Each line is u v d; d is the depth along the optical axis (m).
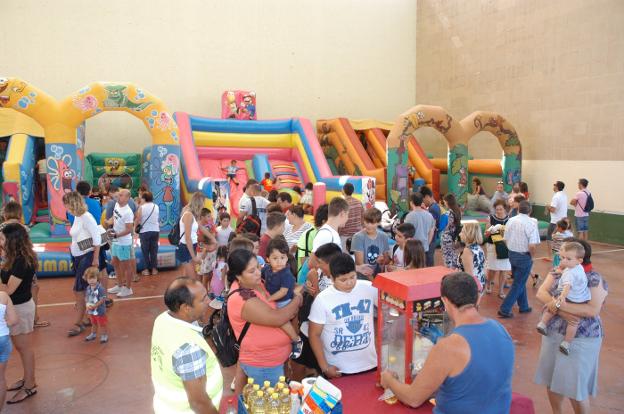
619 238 12.17
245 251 3.30
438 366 2.30
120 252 7.84
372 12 19.09
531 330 6.54
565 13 13.37
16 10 14.89
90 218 6.20
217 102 17.23
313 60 18.41
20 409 4.54
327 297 3.30
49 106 9.95
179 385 2.46
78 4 15.47
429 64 19.11
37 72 15.22
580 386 3.73
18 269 4.54
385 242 5.65
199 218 7.28
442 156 19.47
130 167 15.45
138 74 16.27
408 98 19.95
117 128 16.30
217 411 2.56
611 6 12.17
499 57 15.69
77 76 15.61
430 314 2.96
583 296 3.69
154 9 16.30
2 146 13.85
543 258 10.73
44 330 6.52
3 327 4.06
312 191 12.54
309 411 2.52
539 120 14.37
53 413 4.47
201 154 15.40
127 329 6.57
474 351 2.27
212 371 2.59
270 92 17.91
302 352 3.74
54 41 15.31
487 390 2.27
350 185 7.52
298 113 18.33
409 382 2.90
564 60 13.46
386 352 3.12
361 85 19.16
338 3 18.59
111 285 8.63
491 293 8.21
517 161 14.48
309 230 5.11
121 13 15.95
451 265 7.52
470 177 16.89
